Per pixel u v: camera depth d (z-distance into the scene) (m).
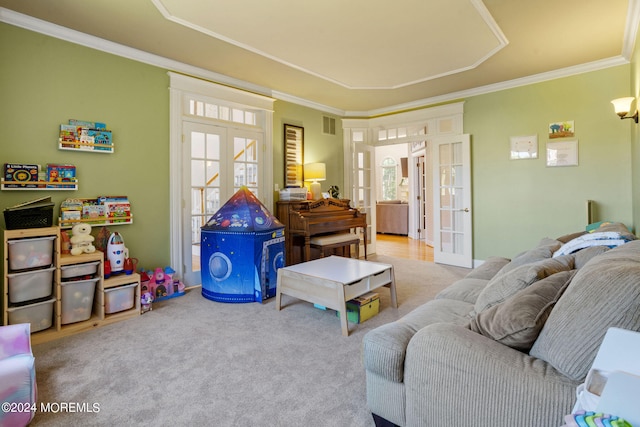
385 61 3.51
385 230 8.63
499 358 1.11
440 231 4.98
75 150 2.88
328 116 5.39
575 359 0.97
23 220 2.36
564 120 3.88
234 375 1.93
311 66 3.65
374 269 2.90
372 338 1.42
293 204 4.30
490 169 4.43
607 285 0.97
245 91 4.15
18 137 2.61
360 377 1.91
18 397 1.47
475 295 2.03
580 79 3.77
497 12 2.57
